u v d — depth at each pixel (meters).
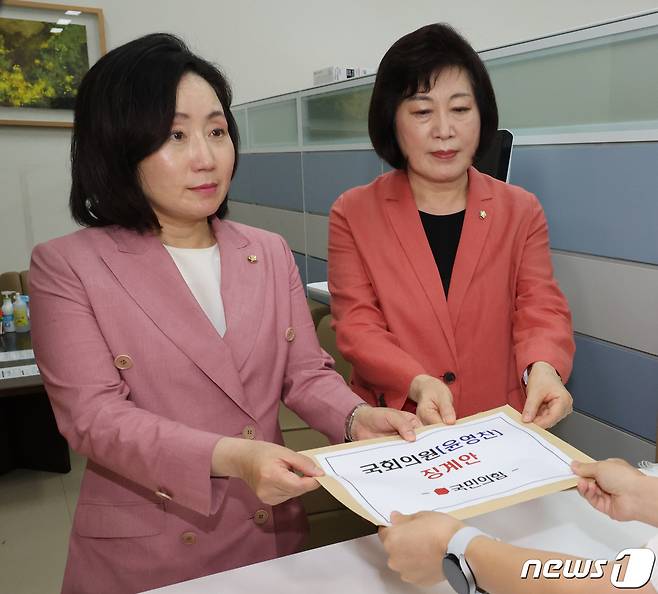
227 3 4.26
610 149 1.53
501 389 1.36
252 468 0.78
